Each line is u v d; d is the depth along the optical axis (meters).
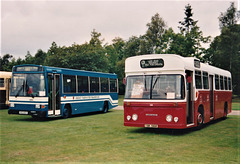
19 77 16.64
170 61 11.27
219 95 17.02
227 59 51.44
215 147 9.08
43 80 16.17
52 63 56.59
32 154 7.96
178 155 7.88
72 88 18.84
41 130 12.77
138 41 68.94
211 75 15.80
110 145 9.32
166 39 53.44
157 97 11.23
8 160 7.27
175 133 12.17
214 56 52.41
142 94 11.53
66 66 55.34
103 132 12.28
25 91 16.33
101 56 59.84
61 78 17.72
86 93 20.39
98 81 22.17
